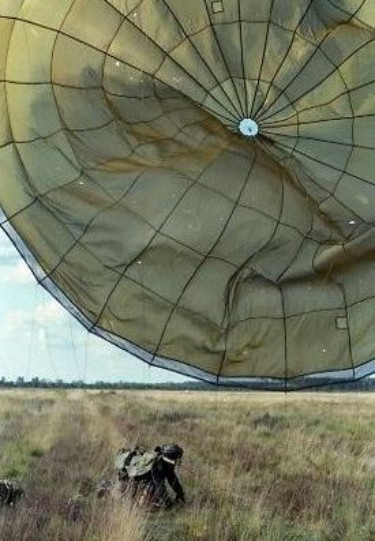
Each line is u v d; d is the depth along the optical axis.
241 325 11.39
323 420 29.14
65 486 11.51
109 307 11.04
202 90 11.51
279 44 11.33
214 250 11.56
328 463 14.93
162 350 11.16
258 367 11.31
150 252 11.34
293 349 11.35
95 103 11.29
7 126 10.85
